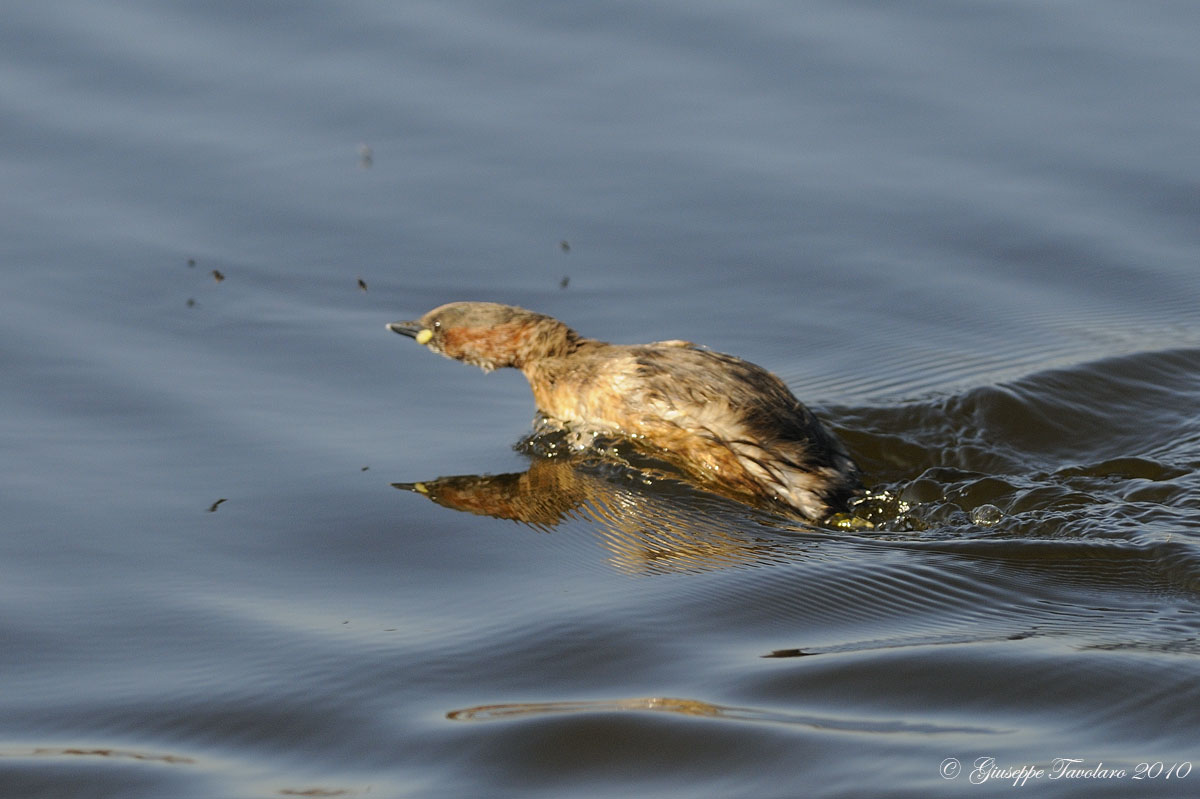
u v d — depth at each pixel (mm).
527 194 25359
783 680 13055
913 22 29750
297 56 28594
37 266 22844
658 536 16406
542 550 16016
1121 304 22781
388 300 22672
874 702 12688
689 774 11656
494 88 27922
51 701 13023
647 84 28078
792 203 25219
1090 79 28125
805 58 28766
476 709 12688
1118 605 14477
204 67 28203
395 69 28312
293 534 16328
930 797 11156
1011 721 12320
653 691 12914
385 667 13461
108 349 20750
